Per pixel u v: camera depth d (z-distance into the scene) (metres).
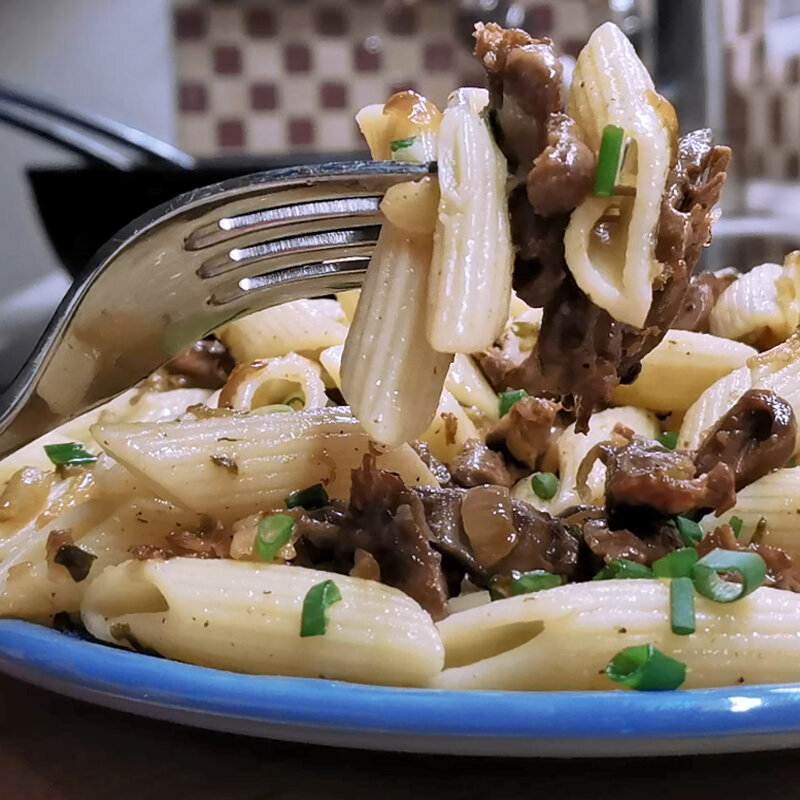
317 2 0.76
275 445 0.25
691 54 0.58
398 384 0.22
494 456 0.27
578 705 0.20
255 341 0.31
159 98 0.77
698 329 0.31
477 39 0.22
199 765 0.22
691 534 0.23
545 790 0.21
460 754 0.21
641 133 0.21
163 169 0.42
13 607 0.24
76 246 0.44
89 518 0.25
